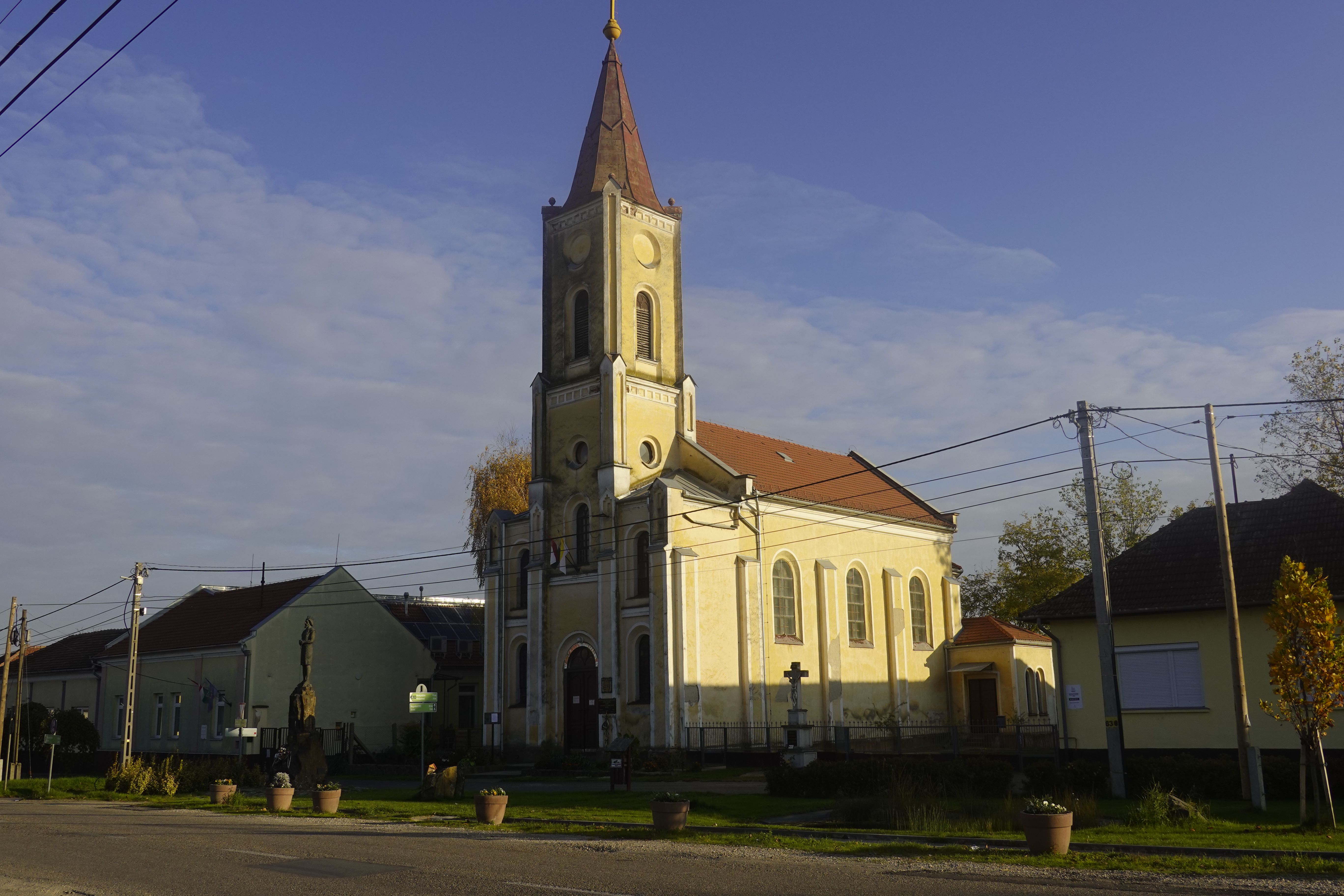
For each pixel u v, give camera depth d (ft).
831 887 42.32
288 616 163.73
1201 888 41.24
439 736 177.17
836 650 162.40
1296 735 96.73
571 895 40.32
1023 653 180.75
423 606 208.33
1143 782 81.30
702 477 156.97
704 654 141.69
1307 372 155.74
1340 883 42.29
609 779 118.21
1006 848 55.62
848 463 196.95
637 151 168.76
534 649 153.89
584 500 153.79
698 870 47.88
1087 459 84.84
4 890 43.60
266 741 156.35
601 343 155.84
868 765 88.12
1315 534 101.65
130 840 63.72
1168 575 106.32
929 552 188.55
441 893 41.32
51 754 144.36
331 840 62.03
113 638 201.16
